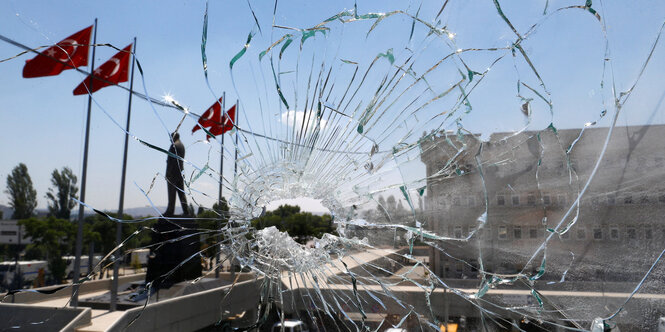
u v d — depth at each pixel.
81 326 5.92
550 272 2.60
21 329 6.02
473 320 2.82
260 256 3.25
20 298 7.48
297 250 3.28
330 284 3.20
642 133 2.45
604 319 2.41
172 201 4.36
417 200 2.87
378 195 2.98
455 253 2.77
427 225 2.83
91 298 7.86
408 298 2.94
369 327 3.07
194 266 6.67
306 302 3.32
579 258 2.58
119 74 6.85
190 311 6.37
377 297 3.01
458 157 2.81
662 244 2.45
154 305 6.04
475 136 2.76
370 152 2.96
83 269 9.49
